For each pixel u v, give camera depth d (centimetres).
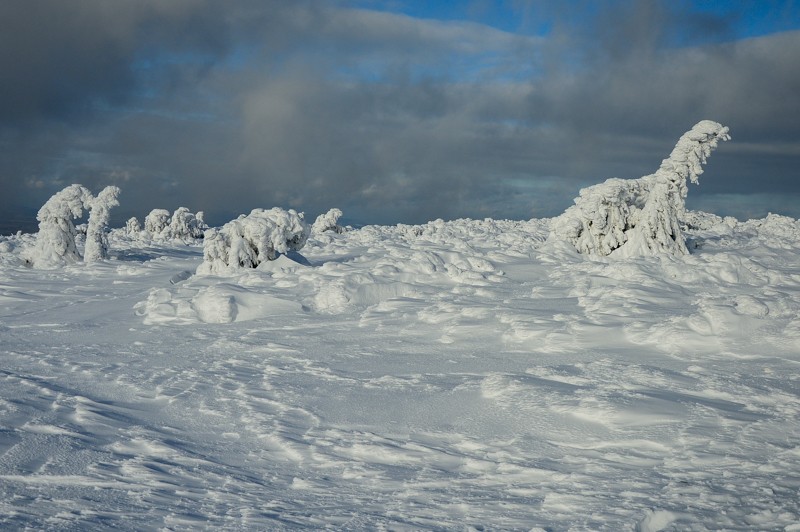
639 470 509
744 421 599
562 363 863
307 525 416
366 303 1420
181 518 424
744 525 400
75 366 954
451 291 1478
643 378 746
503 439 600
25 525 398
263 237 1855
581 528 396
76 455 556
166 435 632
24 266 2383
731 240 2517
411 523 419
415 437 621
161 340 1159
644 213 2000
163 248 3133
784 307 988
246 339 1132
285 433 638
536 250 2089
